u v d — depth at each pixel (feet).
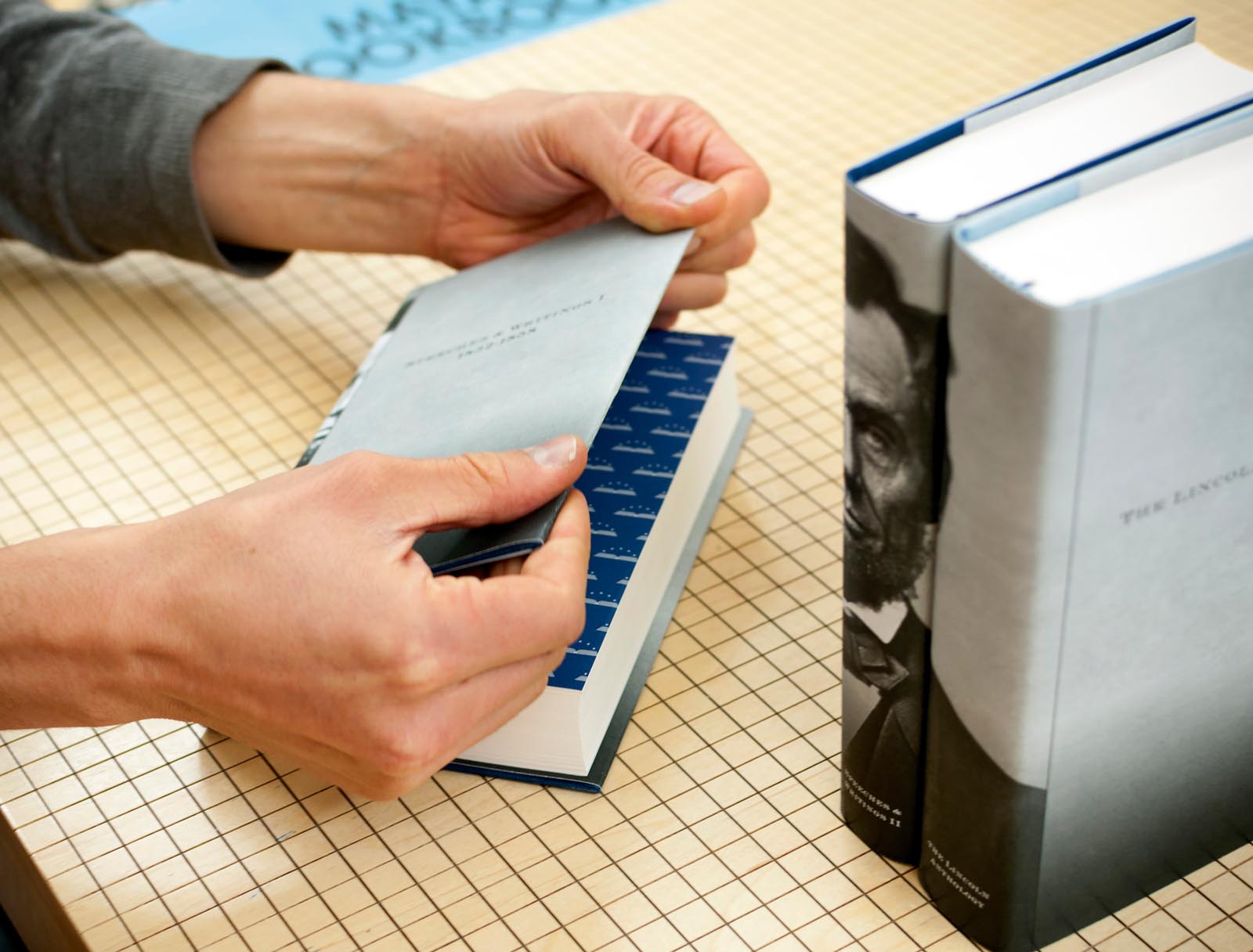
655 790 1.84
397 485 1.66
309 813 1.86
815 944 1.60
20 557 1.76
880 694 1.54
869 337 1.33
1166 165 1.33
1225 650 1.44
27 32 2.90
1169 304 1.14
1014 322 1.14
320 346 2.92
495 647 1.60
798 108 3.65
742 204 2.50
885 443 1.37
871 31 4.05
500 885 1.72
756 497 2.37
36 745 2.01
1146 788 1.50
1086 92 1.51
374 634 1.55
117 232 2.95
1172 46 1.58
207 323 3.01
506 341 2.07
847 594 1.52
